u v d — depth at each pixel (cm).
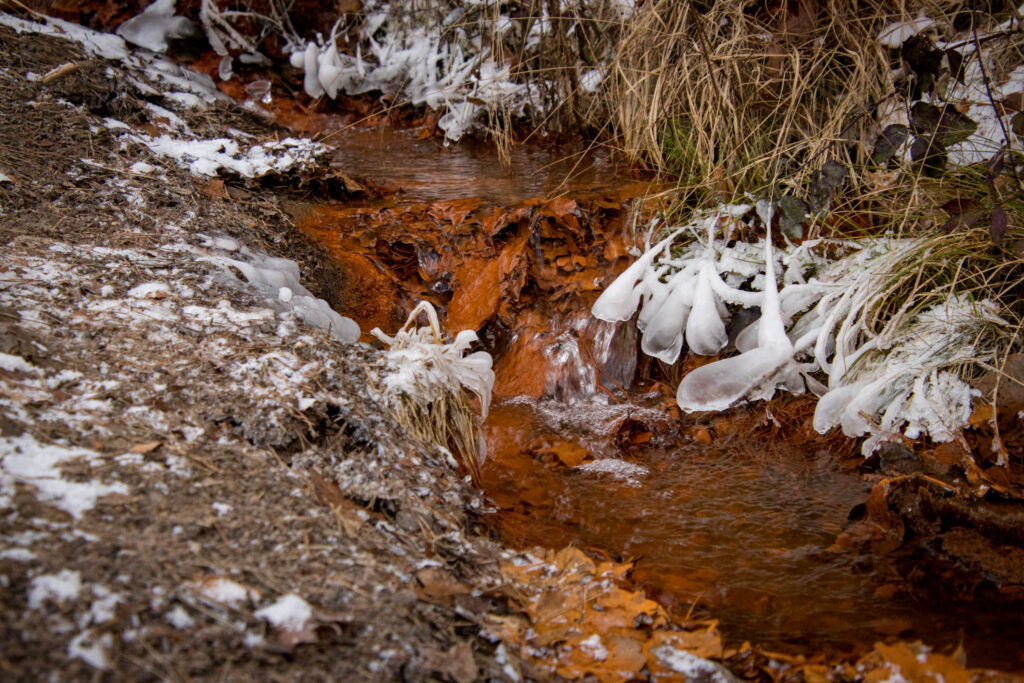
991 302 93
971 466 84
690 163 119
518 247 105
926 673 67
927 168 104
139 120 121
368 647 62
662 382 102
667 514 84
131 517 65
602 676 66
